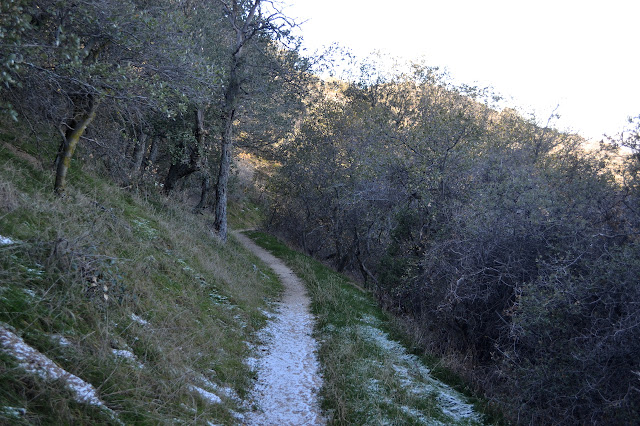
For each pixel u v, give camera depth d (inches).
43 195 290.2
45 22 310.2
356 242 925.2
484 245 405.7
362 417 242.4
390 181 614.9
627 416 255.4
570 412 285.9
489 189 438.0
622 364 273.0
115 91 319.0
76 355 157.9
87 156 457.7
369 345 381.4
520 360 331.6
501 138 676.7
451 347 436.8
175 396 186.2
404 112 968.9
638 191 348.5
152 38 335.3
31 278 180.7
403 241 602.2
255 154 1131.9
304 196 1176.2
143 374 181.8
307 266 793.6
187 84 375.6
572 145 759.7
